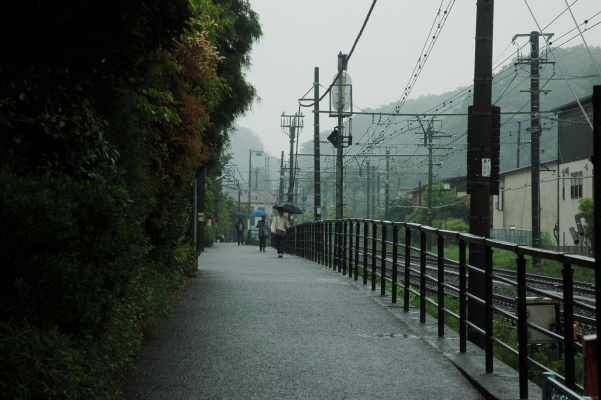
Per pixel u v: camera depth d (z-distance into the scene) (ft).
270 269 66.18
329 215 343.26
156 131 34.22
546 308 31.68
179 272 47.83
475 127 33.04
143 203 26.27
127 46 15.90
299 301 39.81
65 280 14.98
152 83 27.66
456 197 227.40
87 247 16.44
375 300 40.47
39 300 15.06
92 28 15.40
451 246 193.06
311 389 21.50
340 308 37.27
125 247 17.47
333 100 110.63
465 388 21.81
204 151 41.52
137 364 24.08
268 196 467.11
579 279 89.76
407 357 25.84
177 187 39.99
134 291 24.27
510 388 20.98
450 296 57.88
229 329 30.83
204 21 34.83
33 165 20.36
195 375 22.86
